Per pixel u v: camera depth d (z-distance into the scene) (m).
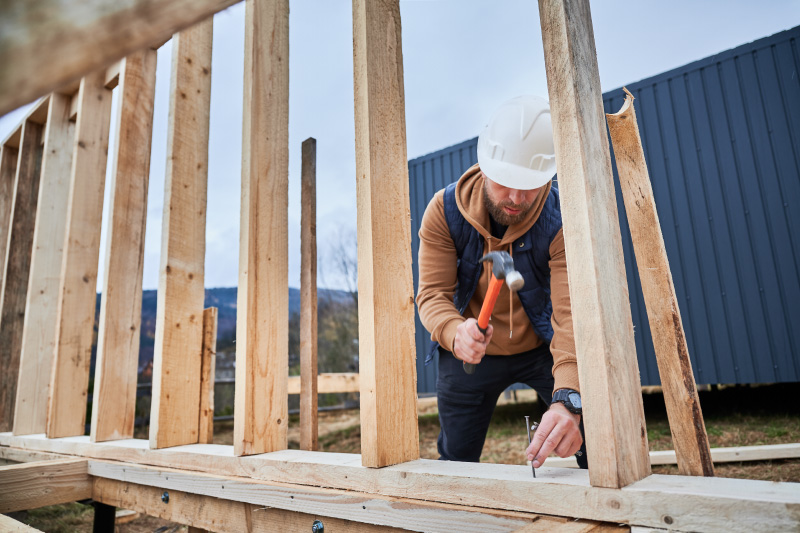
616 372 0.98
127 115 2.63
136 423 6.84
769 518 0.77
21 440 2.88
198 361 2.25
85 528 3.05
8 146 3.92
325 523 1.36
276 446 1.78
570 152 1.03
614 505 0.91
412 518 1.17
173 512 1.79
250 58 1.96
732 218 4.92
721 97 5.09
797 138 4.70
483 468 1.22
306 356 2.32
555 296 1.74
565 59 1.06
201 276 2.33
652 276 1.18
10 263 3.52
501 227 1.88
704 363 4.91
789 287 4.60
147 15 0.20
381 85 1.50
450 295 1.95
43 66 0.18
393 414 1.37
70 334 2.78
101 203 2.97
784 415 4.69
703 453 1.10
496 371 2.00
